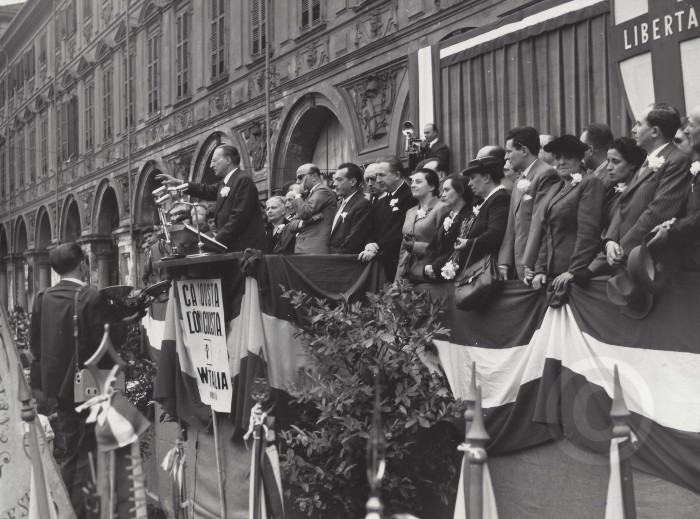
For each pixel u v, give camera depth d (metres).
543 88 8.01
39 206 32.78
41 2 31.70
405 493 4.96
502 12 10.38
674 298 3.66
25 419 4.00
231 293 5.65
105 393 3.44
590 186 4.25
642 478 3.79
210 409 5.94
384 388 5.05
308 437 4.99
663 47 5.82
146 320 8.23
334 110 14.42
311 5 15.12
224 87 18.72
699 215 3.53
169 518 7.03
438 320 5.26
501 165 5.08
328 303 5.58
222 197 6.29
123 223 24.28
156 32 22.56
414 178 5.83
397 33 12.59
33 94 33.94
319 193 6.60
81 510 5.41
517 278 4.83
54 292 5.80
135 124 23.89
